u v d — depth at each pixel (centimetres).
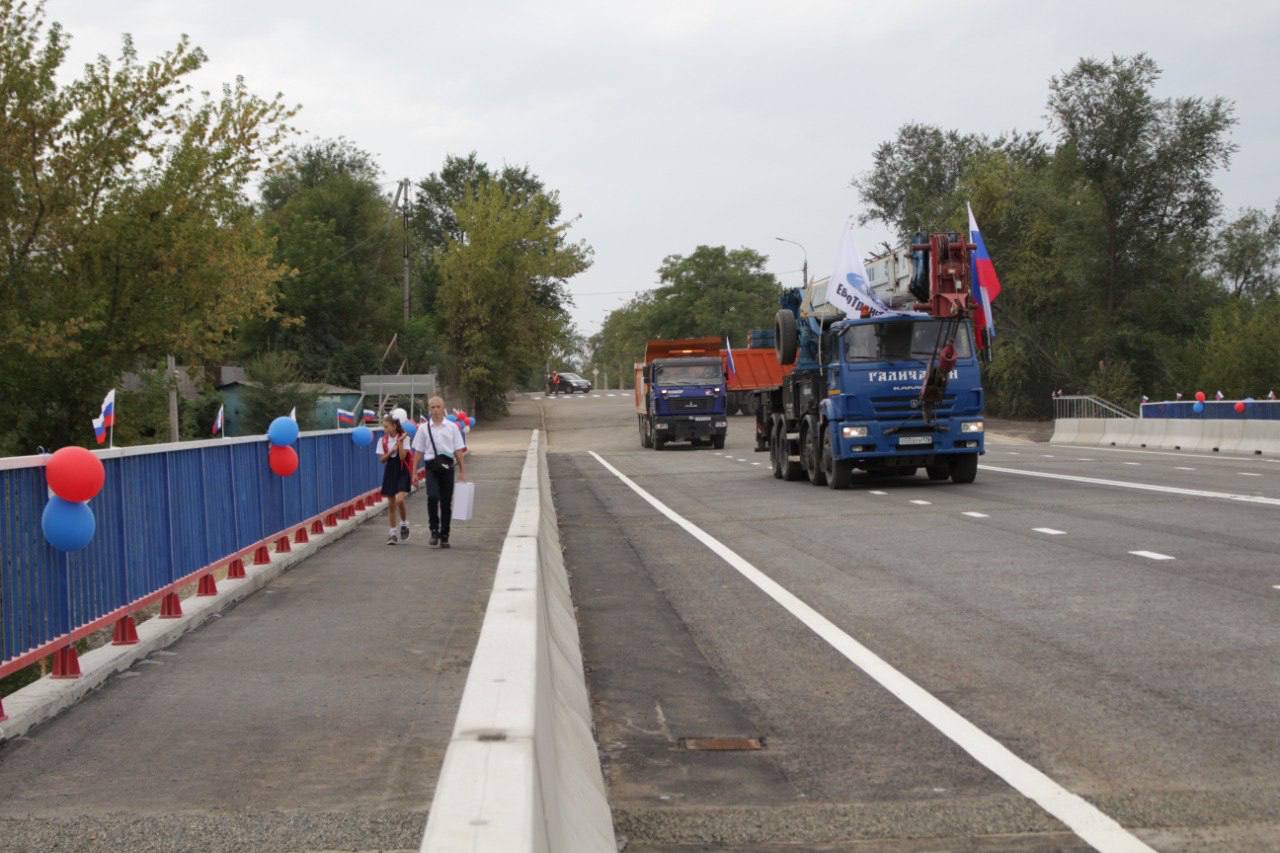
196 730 725
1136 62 6612
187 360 3322
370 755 665
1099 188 6706
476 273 8075
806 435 2759
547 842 342
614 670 888
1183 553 1350
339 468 2033
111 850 523
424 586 1325
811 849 511
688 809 568
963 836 519
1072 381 6881
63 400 3036
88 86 2997
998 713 723
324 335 7150
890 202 10675
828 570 1355
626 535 1845
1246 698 730
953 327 2445
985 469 3044
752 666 888
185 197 3048
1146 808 545
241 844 529
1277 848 493
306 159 9044
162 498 1099
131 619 985
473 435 7081
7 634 774
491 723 382
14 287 2939
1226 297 8075
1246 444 3669
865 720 722
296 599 1248
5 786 620
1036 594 1131
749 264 14812
